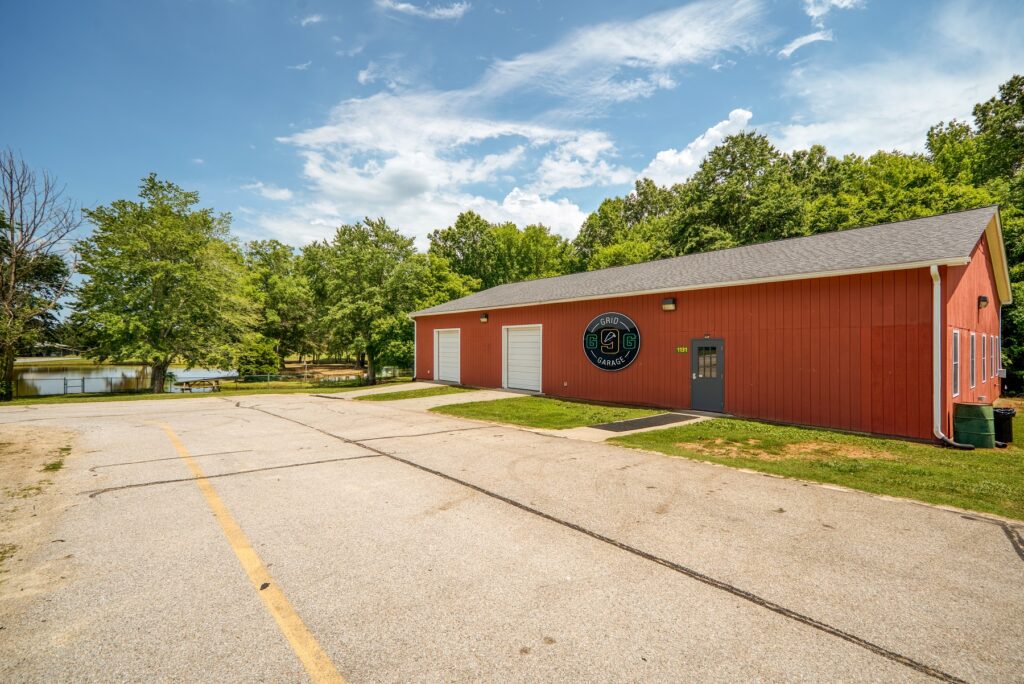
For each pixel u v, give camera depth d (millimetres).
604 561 3561
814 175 41062
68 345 27844
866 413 8914
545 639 2551
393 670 2287
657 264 16312
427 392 17703
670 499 5082
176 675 2236
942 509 4734
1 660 2346
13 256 24125
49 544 3889
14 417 12102
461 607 2893
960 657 2396
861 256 9477
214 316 27891
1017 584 3205
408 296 31297
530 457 7129
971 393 10188
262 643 2512
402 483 5738
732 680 2205
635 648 2471
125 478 5988
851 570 3410
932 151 41094
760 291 10516
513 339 17344
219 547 3836
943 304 8086
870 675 2250
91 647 2465
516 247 50938
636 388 13109
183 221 26922
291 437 8953
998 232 12273
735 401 10961
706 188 35219
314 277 43344
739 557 3629
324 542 3941
